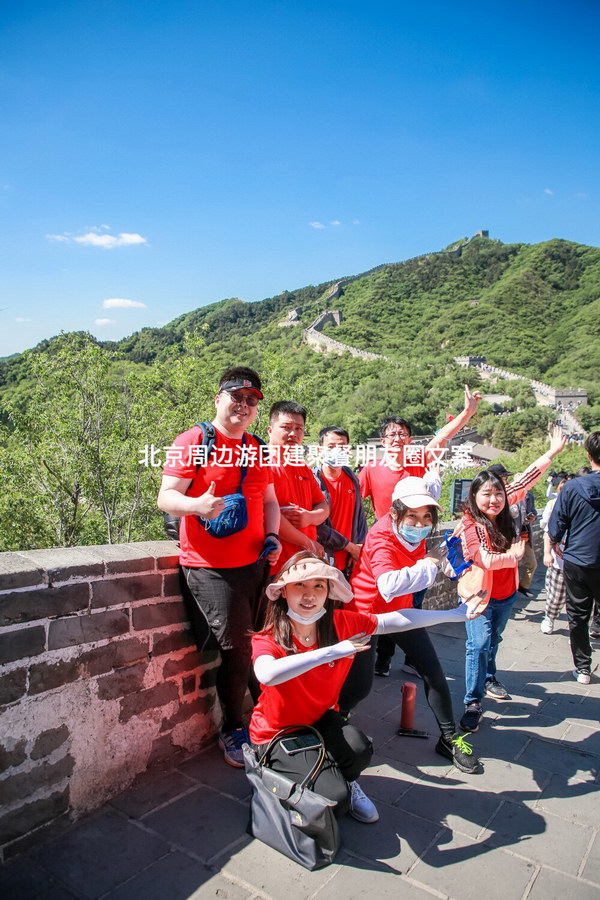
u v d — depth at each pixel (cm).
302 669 242
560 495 467
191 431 307
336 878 243
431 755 353
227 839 263
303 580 257
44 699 256
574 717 414
